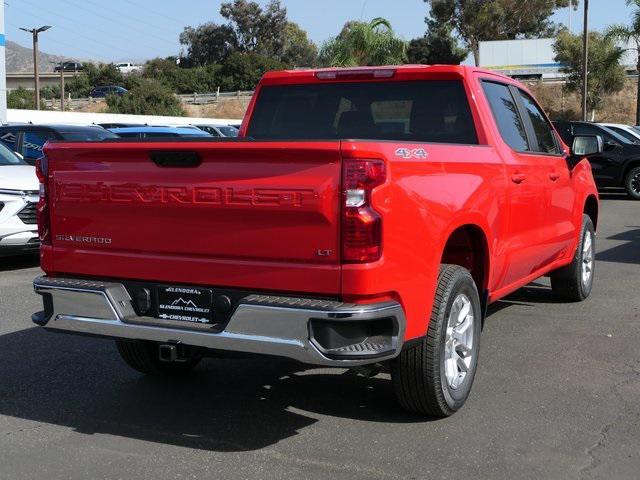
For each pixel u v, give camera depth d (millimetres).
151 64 87062
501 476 3773
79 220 4375
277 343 3746
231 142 3820
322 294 3756
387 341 3842
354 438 4270
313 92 5691
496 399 4855
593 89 52406
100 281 4344
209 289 4023
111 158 4223
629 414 4590
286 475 3811
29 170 9742
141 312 4242
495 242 5016
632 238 12164
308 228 3744
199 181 3955
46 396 5000
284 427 4453
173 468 3910
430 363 4227
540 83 62781
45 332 6555
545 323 6801
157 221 4121
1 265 10148
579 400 4828
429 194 4125
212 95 69500
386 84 5449
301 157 3736
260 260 3881
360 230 3668
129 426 4496
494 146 5180
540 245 6062
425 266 4082
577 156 6809
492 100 5512
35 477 3818
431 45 70500
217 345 3891
